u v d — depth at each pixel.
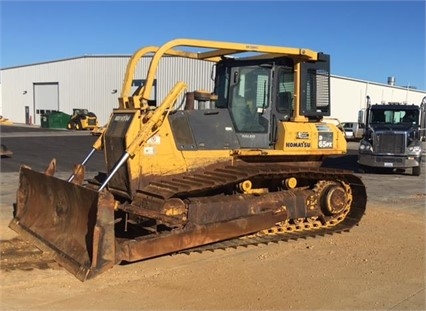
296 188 8.27
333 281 5.84
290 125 7.86
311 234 7.93
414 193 12.75
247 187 7.64
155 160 6.85
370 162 17.45
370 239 7.81
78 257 5.94
